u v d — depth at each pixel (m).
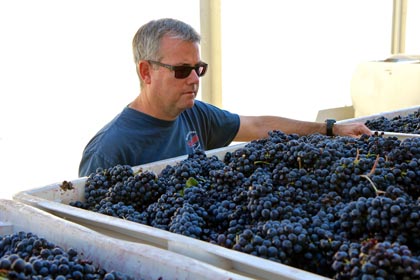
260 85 6.05
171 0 4.98
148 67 2.40
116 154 2.33
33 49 4.28
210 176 1.78
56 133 4.52
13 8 4.12
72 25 4.47
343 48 7.28
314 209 1.47
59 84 4.48
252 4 5.78
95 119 4.74
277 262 1.20
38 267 1.13
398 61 6.13
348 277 1.10
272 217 1.39
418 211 1.21
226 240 1.36
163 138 2.49
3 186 4.22
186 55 2.34
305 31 6.61
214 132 2.87
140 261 1.24
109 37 4.71
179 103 2.41
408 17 8.33
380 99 5.90
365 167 1.54
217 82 5.31
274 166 1.76
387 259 1.05
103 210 1.71
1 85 4.15
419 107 3.80
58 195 1.92
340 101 7.32
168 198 1.66
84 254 1.36
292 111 6.58
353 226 1.28
